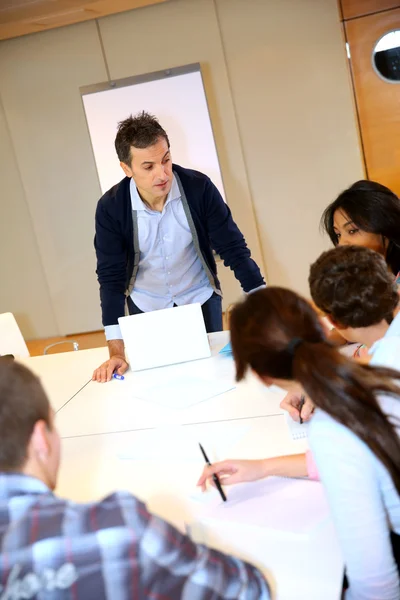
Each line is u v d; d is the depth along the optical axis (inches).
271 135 213.0
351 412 41.6
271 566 47.4
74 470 68.9
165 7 207.0
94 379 97.4
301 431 67.8
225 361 94.7
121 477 65.2
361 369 43.1
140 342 97.3
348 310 53.4
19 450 38.4
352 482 42.5
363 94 189.2
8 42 218.8
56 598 34.8
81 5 193.6
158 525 36.9
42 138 226.1
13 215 236.2
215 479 57.6
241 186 218.1
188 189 106.3
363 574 42.8
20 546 35.4
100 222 107.4
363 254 54.0
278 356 45.1
